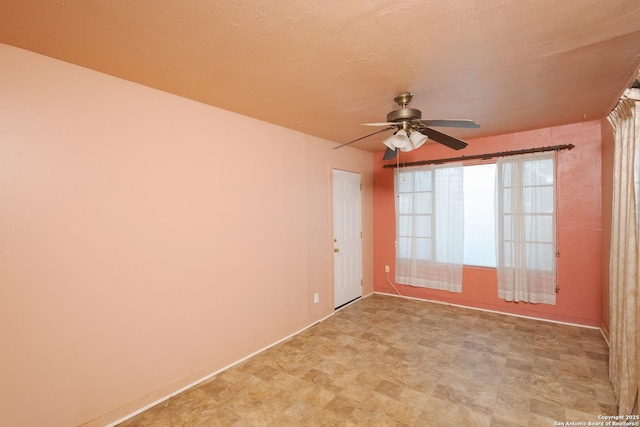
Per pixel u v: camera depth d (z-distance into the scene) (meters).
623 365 1.96
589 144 3.33
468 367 2.64
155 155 2.27
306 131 3.53
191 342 2.47
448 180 4.23
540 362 2.70
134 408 2.12
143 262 2.20
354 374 2.56
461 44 1.68
